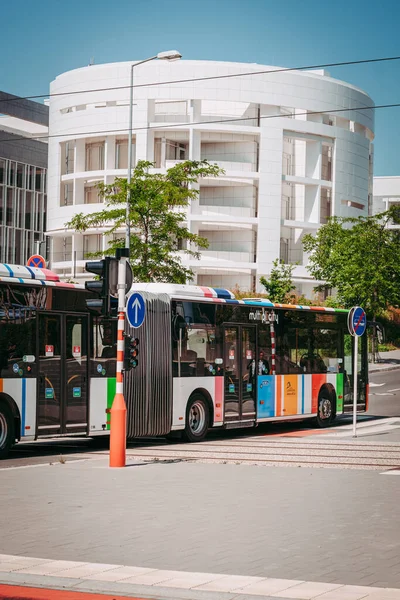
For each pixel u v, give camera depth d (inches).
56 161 2888.8
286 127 2810.0
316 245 2309.3
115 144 2795.3
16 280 669.9
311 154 2923.2
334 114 2906.0
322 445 759.7
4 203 3211.1
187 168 1504.7
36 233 3353.8
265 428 1009.5
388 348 2635.3
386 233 2138.3
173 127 2728.8
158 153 2778.1
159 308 789.2
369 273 2108.8
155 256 1437.0
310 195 2923.2
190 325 821.9
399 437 833.5
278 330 928.9
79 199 2844.5
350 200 2984.7
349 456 672.4
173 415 795.4
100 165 2844.5
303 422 1069.1
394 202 4382.4
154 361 777.6
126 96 2721.5
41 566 312.2
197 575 300.2
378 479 542.9
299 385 952.3
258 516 409.7
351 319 831.1
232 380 865.5
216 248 2861.7
